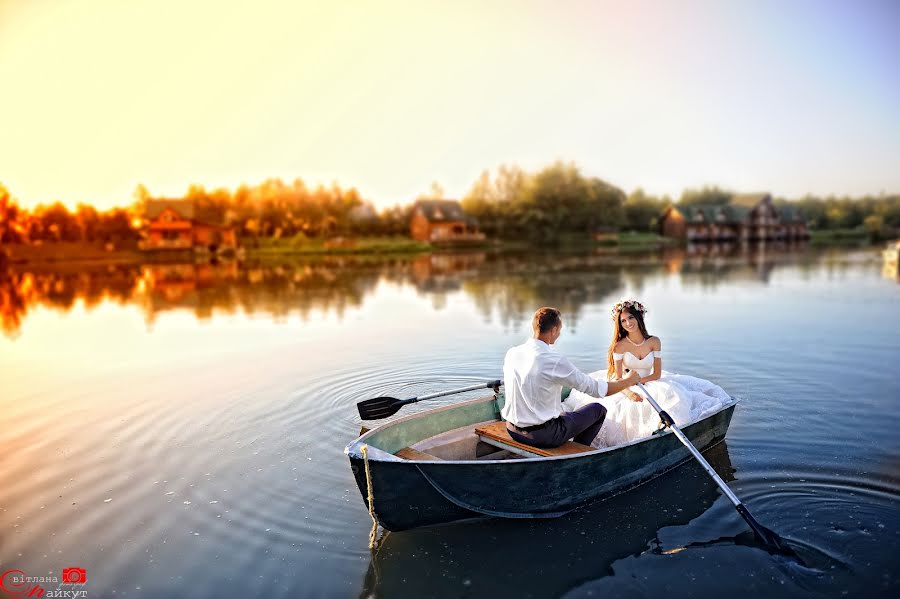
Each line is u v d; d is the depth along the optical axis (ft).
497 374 27.89
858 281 66.49
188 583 12.80
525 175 267.59
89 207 225.15
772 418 21.13
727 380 25.88
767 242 216.95
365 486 13.70
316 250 168.45
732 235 245.04
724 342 33.53
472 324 41.83
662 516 15.19
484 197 267.80
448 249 184.24
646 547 13.91
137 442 20.62
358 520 15.26
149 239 184.96
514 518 15.03
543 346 15.70
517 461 14.20
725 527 14.60
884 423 20.45
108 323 48.14
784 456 18.07
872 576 12.54
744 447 18.78
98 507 16.06
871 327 37.42
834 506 15.20
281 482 17.34
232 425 22.02
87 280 91.91
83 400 25.96
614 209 240.94
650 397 16.56
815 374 26.53
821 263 97.14
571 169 234.58
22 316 53.72
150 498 16.51
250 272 100.63
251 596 12.39
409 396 25.12
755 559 13.30
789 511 15.06
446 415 18.13
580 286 66.74
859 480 16.47
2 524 15.24
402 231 226.99
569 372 15.56
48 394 27.12
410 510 14.12
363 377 27.96
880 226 258.98
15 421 23.30
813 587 12.33
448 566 13.35
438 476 13.82
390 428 16.28
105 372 31.14
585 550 13.85
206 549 14.02
